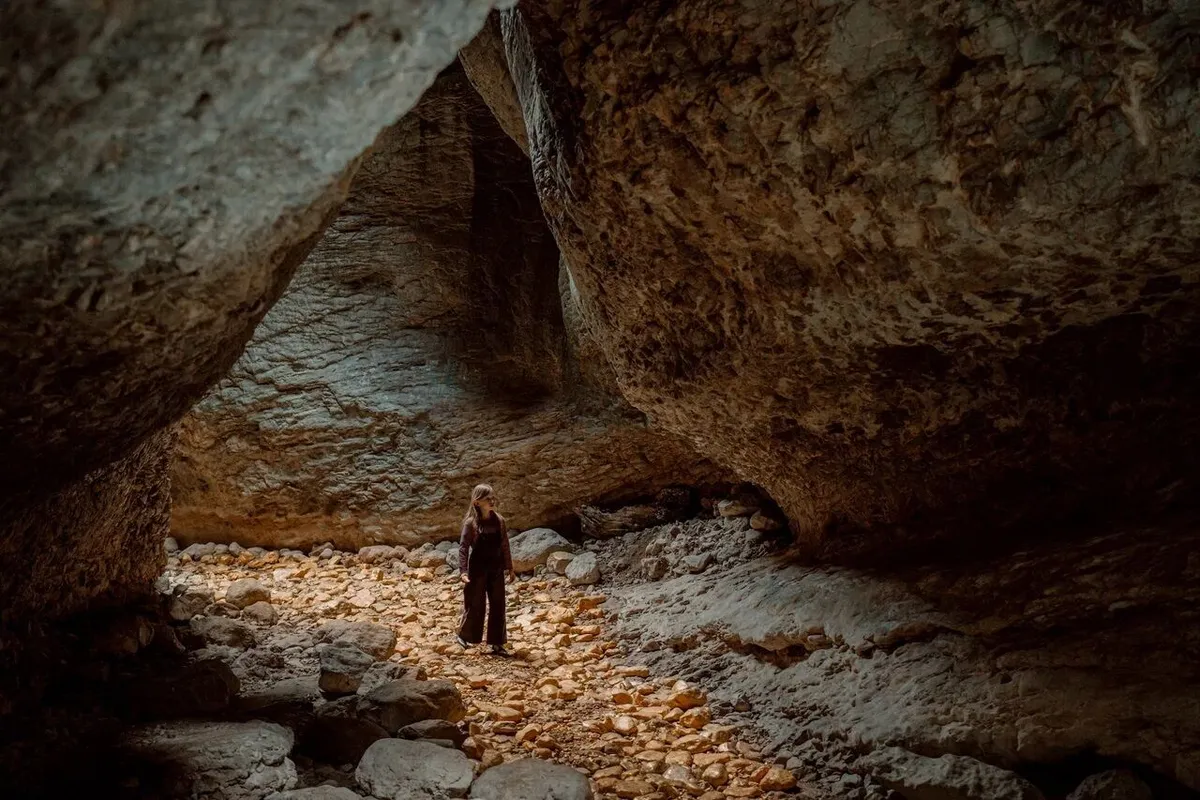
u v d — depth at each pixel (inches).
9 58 83.0
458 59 401.1
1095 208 141.8
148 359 131.9
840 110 156.7
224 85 92.9
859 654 202.4
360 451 398.9
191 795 160.6
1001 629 179.5
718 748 198.7
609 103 183.5
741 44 159.8
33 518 185.8
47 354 118.3
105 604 234.7
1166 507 176.4
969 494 214.7
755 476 274.5
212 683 206.4
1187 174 133.4
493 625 272.2
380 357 405.4
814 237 179.6
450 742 191.6
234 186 107.2
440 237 406.3
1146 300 161.8
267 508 403.9
